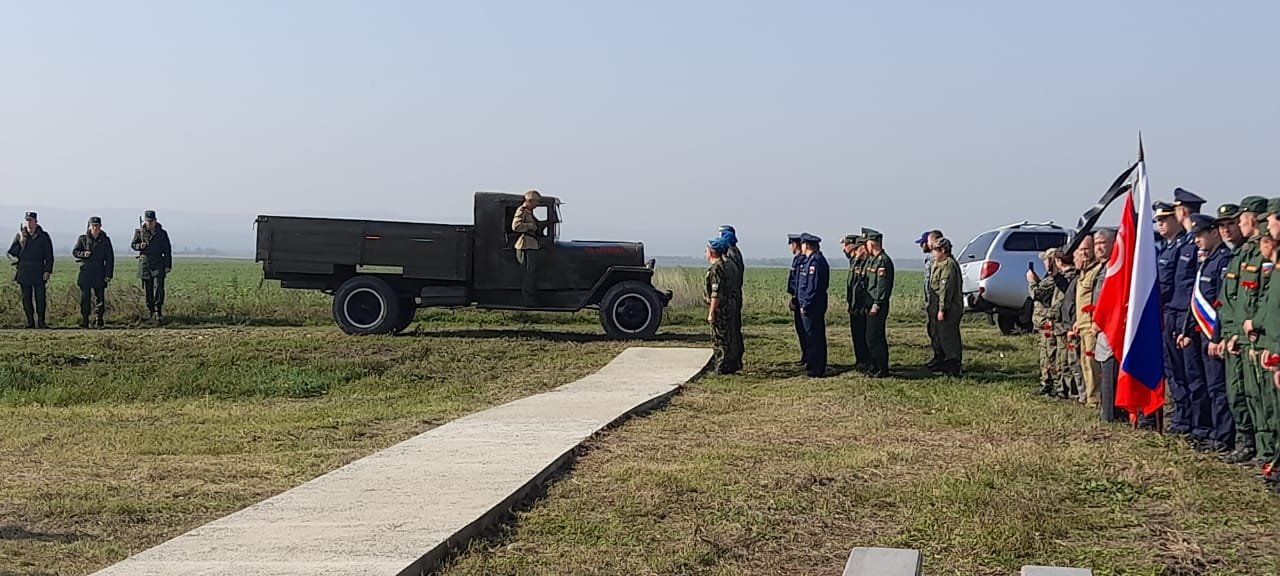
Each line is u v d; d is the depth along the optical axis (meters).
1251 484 7.98
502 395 13.23
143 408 12.40
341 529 6.61
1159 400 9.46
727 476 8.22
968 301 20.11
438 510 7.04
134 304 21.20
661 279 24.61
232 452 9.40
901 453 9.04
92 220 19.58
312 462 8.82
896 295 29.75
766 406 11.82
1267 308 8.05
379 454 8.92
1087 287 11.55
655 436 10.03
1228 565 6.33
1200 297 9.28
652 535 6.85
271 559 6.01
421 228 17.27
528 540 6.77
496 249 17.39
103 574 5.75
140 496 7.61
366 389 14.16
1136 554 6.52
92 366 15.20
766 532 6.90
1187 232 10.02
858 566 4.32
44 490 7.72
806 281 14.76
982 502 7.47
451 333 18.25
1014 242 19.77
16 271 19.44
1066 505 7.53
